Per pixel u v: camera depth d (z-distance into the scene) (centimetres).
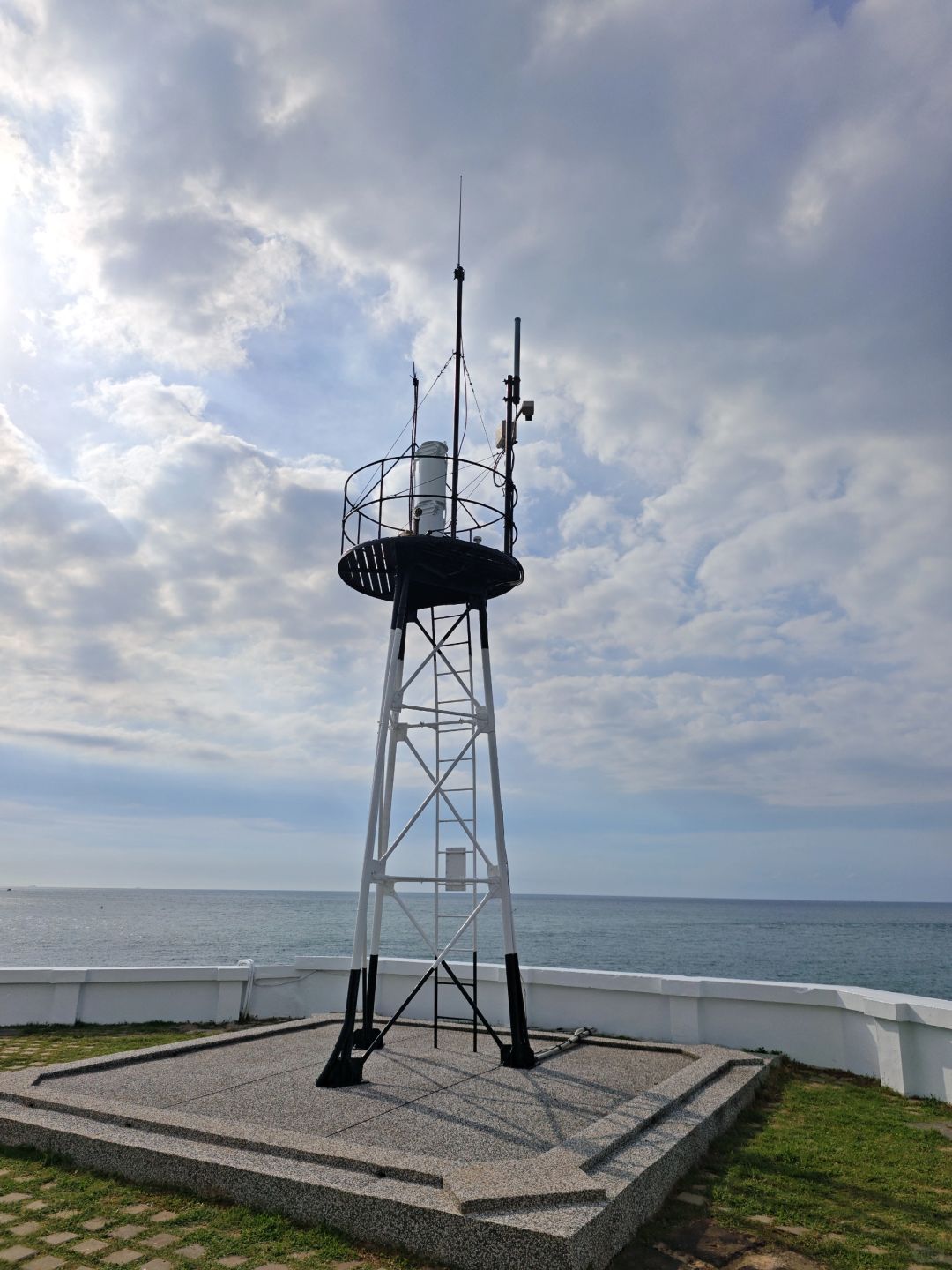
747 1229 577
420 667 1091
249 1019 1321
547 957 4925
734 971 4381
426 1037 1115
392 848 987
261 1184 577
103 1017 1284
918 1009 934
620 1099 813
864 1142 768
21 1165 653
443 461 1130
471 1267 489
